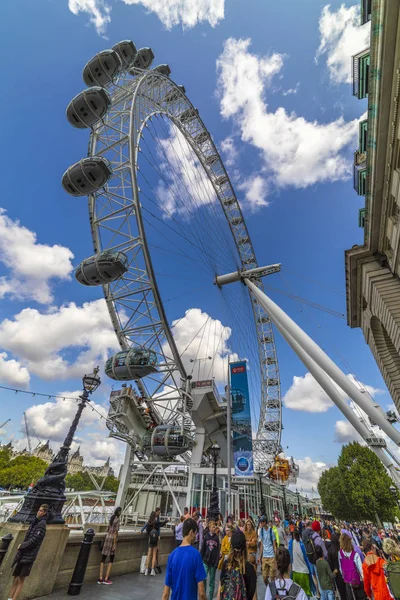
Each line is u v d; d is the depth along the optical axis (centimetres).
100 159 3180
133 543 1373
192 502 3759
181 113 5541
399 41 1140
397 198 1423
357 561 966
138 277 3869
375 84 1283
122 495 3984
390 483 6412
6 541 881
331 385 1988
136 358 3725
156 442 3962
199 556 516
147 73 4266
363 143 2228
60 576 998
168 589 497
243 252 6719
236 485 4125
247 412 3556
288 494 7731
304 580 1009
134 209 3534
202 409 4588
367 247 1889
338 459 7700
